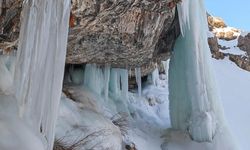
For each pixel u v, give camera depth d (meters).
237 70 21.81
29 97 5.16
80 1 6.40
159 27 8.73
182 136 10.14
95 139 7.84
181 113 10.41
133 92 12.65
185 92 10.32
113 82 10.88
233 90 18.75
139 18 7.89
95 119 8.40
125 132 9.64
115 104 10.61
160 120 11.58
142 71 12.27
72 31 7.29
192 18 10.03
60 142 7.17
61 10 5.42
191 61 10.10
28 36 5.18
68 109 8.12
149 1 7.48
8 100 5.33
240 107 16.89
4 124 4.89
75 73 10.03
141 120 11.08
